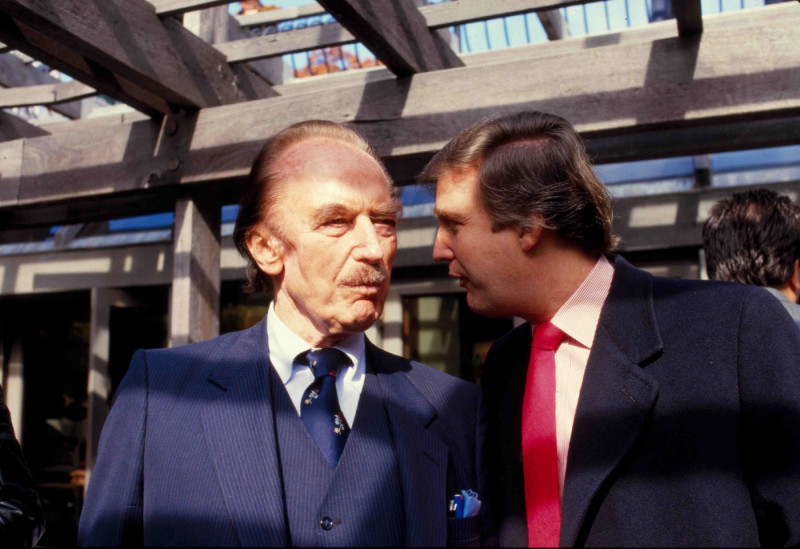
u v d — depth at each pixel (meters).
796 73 2.22
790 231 1.91
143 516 1.34
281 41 3.12
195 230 3.00
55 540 4.48
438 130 2.63
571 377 1.39
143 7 2.70
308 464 1.35
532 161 1.34
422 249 3.70
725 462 1.17
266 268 1.53
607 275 1.42
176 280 2.97
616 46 2.46
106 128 3.12
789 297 1.95
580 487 1.22
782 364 1.21
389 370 1.57
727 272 1.96
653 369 1.28
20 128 3.83
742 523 1.15
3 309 4.73
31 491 1.55
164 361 1.51
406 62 2.63
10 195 3.23
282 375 1.47
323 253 1.41
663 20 3.60
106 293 4.27
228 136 2.89
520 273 1.38
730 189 3.20
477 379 3.76
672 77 2.35
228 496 1.28
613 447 1.23
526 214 1.33
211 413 1.38
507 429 1.44
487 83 2.60
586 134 2.47
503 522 1.36
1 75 3.81
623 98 2.40
